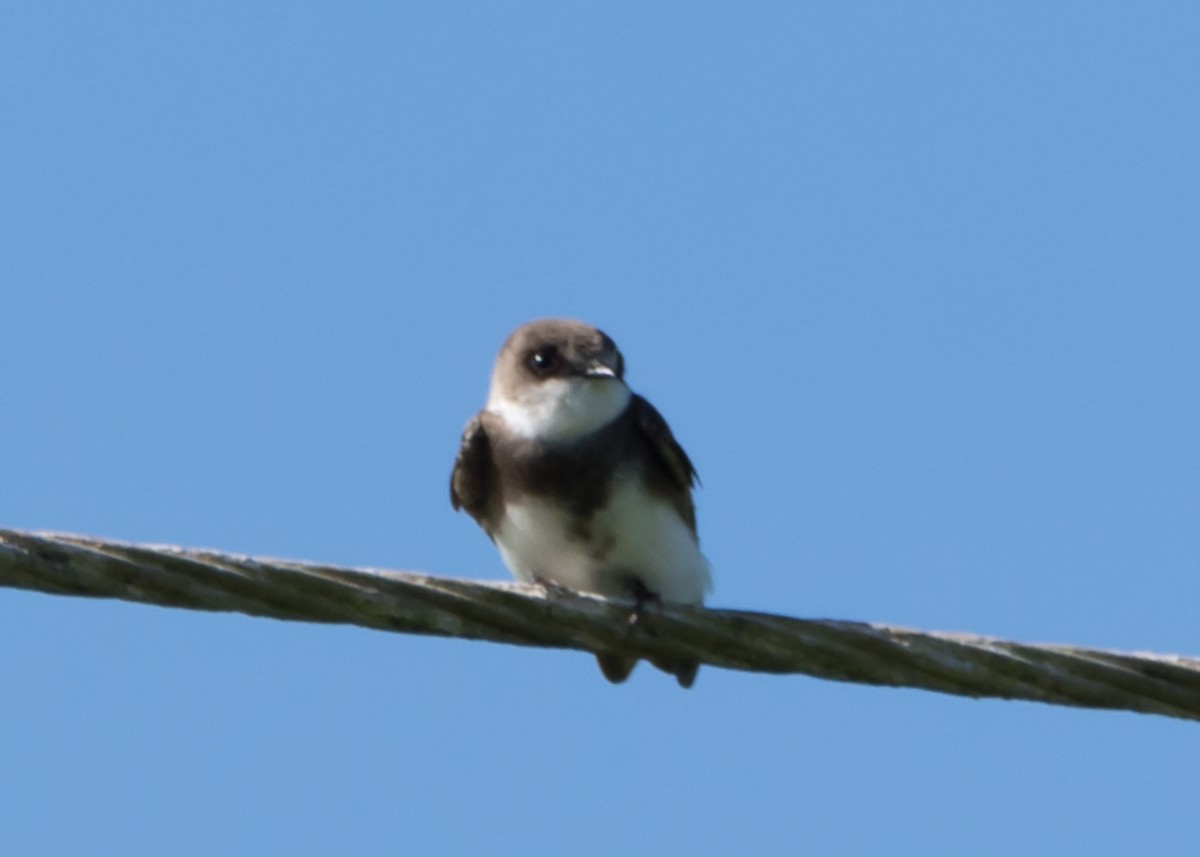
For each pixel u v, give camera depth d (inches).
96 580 424.8
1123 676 456.1
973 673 460.8
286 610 441.7
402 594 449.4
